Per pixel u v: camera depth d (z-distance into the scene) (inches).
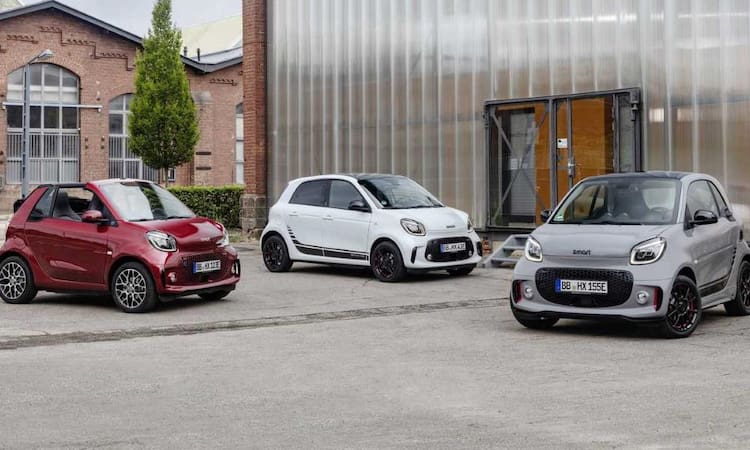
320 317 424.8
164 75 1368.1
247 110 852.6
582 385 265.3
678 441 203.6
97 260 447.8
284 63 830.5
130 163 1702.8
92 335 374.9
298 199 613.6
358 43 767.7
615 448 198.5
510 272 605.9
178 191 1069.1
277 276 597.6
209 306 463.5
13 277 472.4
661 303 339.6
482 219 684.1
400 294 504.4
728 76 556.7
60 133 1635.1
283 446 203.0
